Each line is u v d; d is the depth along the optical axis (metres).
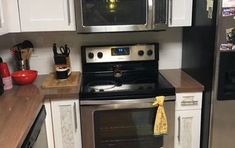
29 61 2.31
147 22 1.93
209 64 1.83
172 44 2.39
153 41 2.38
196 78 2.09
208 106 1.89
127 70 2.35
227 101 1.83
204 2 1.87
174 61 2.44
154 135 1.97
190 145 2.05
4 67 1.94
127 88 1.95
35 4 1.92
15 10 1.91
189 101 1.96
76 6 1.86
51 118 1.90
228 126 1.89
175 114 1.97
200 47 1.98
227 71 1.78
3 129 1.30
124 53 2.28
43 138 1.78
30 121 1.40
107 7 1.89
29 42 2.24
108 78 2.22
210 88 1.84
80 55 2.35
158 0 1.91
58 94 1.83
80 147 1.96
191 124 2.01
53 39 2.30
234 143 1.93
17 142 1.17
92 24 1.91
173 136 1.99
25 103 1.67
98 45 2.30
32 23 1.94
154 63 2.36
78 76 2.22
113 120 1.93
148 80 2.14
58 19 1.95
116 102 1.86
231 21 1.68
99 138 1.96
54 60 2.21
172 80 2.11
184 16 2.05
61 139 1.94
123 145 1.99
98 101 1.85
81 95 1.84
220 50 1.73
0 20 1.73
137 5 1.90
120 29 1.93
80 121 1.91
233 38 1.71
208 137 1.93
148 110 1.92
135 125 1.95
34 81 2.16
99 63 2.31
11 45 2.27
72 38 2.31
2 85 1.87
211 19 1.76
